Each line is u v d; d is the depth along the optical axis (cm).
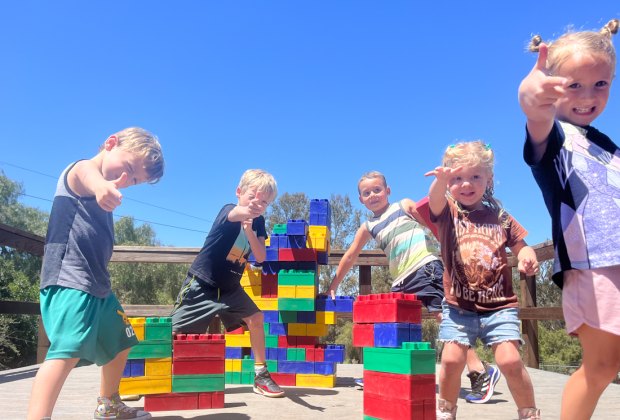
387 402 251
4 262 2278
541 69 179
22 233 503
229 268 370
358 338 277
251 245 362
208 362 309
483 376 357
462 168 277
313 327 426
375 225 424
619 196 187
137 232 3931
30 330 2127
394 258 409
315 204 448
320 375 415
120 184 234
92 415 292
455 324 269
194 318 364
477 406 338
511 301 264
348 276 2303
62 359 222
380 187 429
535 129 193
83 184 240
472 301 266
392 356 250
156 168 258
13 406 326
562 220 193
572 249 188
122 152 251
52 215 248
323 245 440
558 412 315
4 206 3278
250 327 379
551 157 200
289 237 431
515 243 277
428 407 241
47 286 235
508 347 254
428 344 248
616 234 180
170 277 3291
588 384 190
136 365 295
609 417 299
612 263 177
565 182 196
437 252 407
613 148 202
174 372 302
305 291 424
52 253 240
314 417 287
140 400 349
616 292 178
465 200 281
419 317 263
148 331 299
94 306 239
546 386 433
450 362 262
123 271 3219
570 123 209
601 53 199
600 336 182
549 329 2511
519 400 254
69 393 375
